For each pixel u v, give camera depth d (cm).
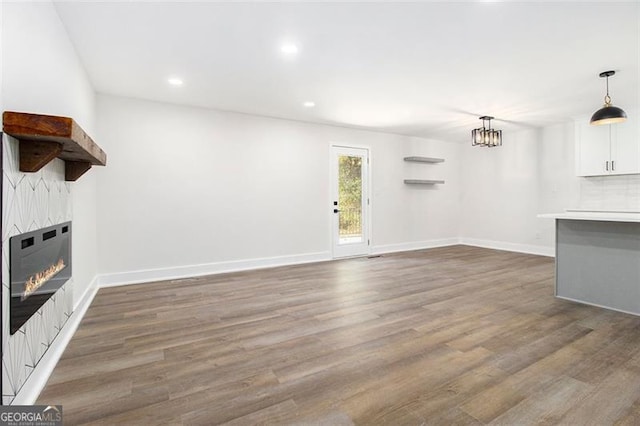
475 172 712
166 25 242
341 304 323
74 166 252
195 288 382
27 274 173
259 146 494
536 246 607
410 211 671
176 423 151
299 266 509
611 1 214
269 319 283
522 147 623
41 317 194
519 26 245
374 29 249
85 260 326
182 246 439
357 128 588
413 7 221
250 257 489
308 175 541
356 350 224
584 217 305
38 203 191
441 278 428
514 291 367
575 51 285
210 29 247
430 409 160
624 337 243
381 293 361
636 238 290
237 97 407
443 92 391
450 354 218
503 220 661
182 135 436
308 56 294
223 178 465
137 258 412
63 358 213
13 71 160
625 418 152
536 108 457
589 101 429
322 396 172
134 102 407
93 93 372
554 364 203
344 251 584
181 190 437
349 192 590
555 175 575
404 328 262
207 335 250
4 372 145
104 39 261
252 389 178
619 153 474
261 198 496
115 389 178
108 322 276
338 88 377
